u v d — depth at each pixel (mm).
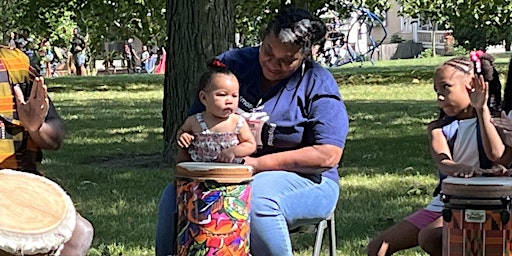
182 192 3975
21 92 3920
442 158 4355
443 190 3982
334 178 4648
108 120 15852
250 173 3988
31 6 20656
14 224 3291
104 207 7457
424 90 22625
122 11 19453
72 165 9992
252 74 4570
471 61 4426
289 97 4488
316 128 4418
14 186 3652
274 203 4137
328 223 4719
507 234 3850
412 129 13375
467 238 3867
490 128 4184
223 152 4352
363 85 24688
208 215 3908
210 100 4359
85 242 3617
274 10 19719
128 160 10578
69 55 38969
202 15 9234
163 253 4352
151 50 43625
